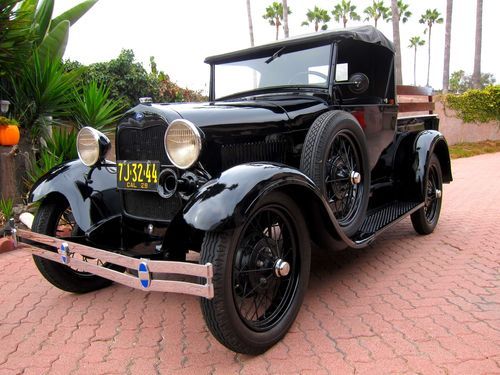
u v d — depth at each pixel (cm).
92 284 332
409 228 503
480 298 299
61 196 323
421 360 226
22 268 393
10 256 427
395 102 418
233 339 223
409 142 434
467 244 430
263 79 386
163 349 249
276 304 260
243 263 239
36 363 237
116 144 290
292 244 264
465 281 332
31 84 548
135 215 287
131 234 290
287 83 371
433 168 466
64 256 258
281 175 239
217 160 273
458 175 950
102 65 973
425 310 284
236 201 218
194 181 252
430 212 479
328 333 259
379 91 412
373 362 226
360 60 387
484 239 446
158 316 291
